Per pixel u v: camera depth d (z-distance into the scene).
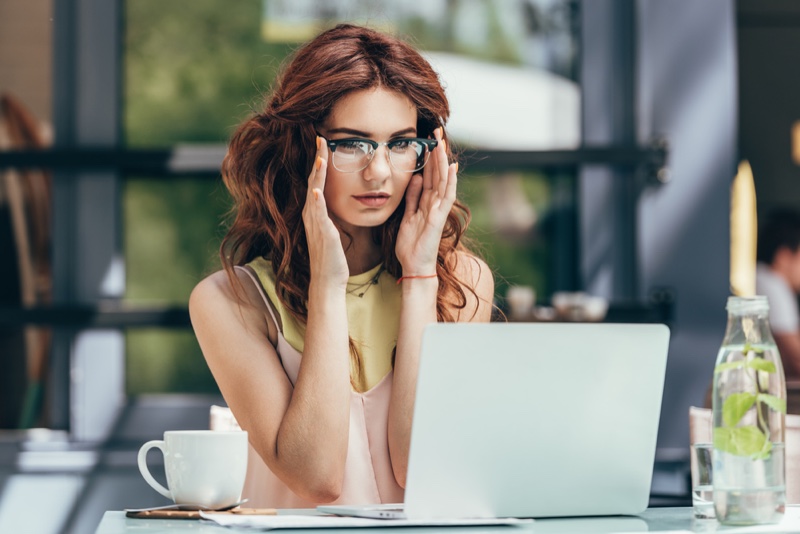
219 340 2.40
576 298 4.36
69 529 4.30
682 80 4.51
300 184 2.51
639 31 4.48
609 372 1.82
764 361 1.75
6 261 4.42
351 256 2.57
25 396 4.39
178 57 4.47
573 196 4.52
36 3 4.44
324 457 2.23
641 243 4.46
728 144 4.51
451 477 1.77
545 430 1.80
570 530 1.71
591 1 4.51
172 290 4.45
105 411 4.37
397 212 2.56
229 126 4.46
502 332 1.75
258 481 2.45
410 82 2.43
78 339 4.37
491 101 4.51
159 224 4.45
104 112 4.43
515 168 4.49
